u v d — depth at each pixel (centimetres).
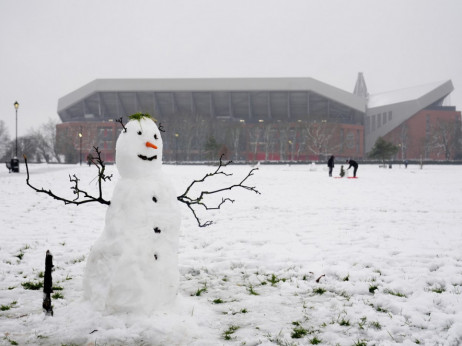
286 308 483
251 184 2405
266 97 12825
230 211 1325
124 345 368
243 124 11069
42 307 472
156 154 430
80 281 588
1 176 2664
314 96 12762
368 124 13950
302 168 5444
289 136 10875
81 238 895
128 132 428
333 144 11006
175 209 430
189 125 10244
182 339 383
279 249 777
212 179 2684
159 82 12531
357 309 474
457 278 575
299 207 1419
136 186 416
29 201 1534
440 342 388
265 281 594
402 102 13062
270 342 388
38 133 9775
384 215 1212
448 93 13512
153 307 409
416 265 654
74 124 11281
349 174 3666
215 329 416
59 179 2453
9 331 401
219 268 662
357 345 384
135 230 404
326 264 670
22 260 703
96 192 1845
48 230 988
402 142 12081
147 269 405
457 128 11106
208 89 12462
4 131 10962
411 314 451
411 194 1870
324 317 454
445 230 952
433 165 6544
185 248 800
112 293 397
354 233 930
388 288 541
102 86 12569
